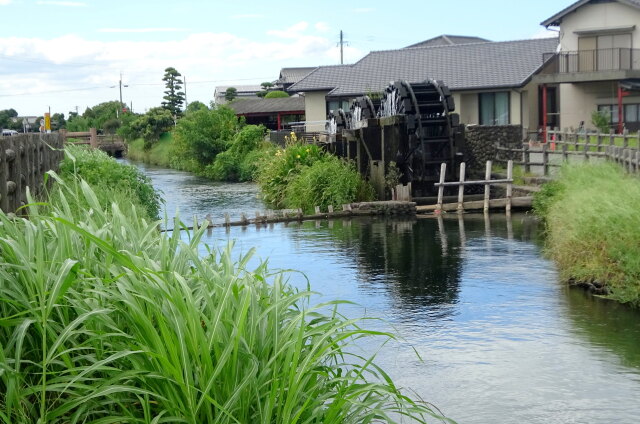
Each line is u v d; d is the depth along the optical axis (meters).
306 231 17.16
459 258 12.73
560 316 8.59
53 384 3.00
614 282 9.46
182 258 3.84
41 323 3.08
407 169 22.89
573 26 36.75
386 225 17.97
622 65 35.50
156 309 2.93
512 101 37.72
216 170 39.72
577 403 5.89
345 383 3.42
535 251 13.21
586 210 10.64
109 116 93.31
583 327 8.09
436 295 9.85
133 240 3.84
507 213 19.38
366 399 3.47
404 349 7.36
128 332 3.31
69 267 2.93
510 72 37.97
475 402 5.91
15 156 7.41
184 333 2.99
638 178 14.45
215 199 26.81
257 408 3.10
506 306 9.14
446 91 23.14
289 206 22.98
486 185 19.94
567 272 10.57
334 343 3.18
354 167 24.42
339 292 10.14
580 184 14.95
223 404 2.97
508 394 6.09
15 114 95.00
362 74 43.00
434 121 22.81
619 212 9.77
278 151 28.20
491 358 7.05
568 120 37.44
